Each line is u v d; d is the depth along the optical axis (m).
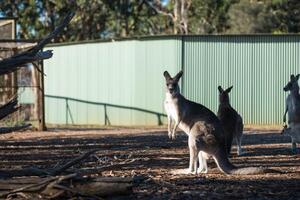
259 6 54.44
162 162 14.35
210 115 12.20
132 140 22.09
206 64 34.12
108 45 35.75
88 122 36.53
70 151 17.64
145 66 34.69
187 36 34.03
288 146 19.31
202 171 12.15
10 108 9.47
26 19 51.22
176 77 15.15
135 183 9.89
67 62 37.22
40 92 28.61
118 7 55.22
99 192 8.45
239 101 34.09
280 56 34.00
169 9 58.41
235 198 9.23
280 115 33.91
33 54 9.41
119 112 35.53
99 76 36.09
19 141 21.67
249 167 12.30
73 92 37.00
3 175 9.02
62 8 51.12
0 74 9.18
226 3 56.38
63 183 8.44
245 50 34.09
